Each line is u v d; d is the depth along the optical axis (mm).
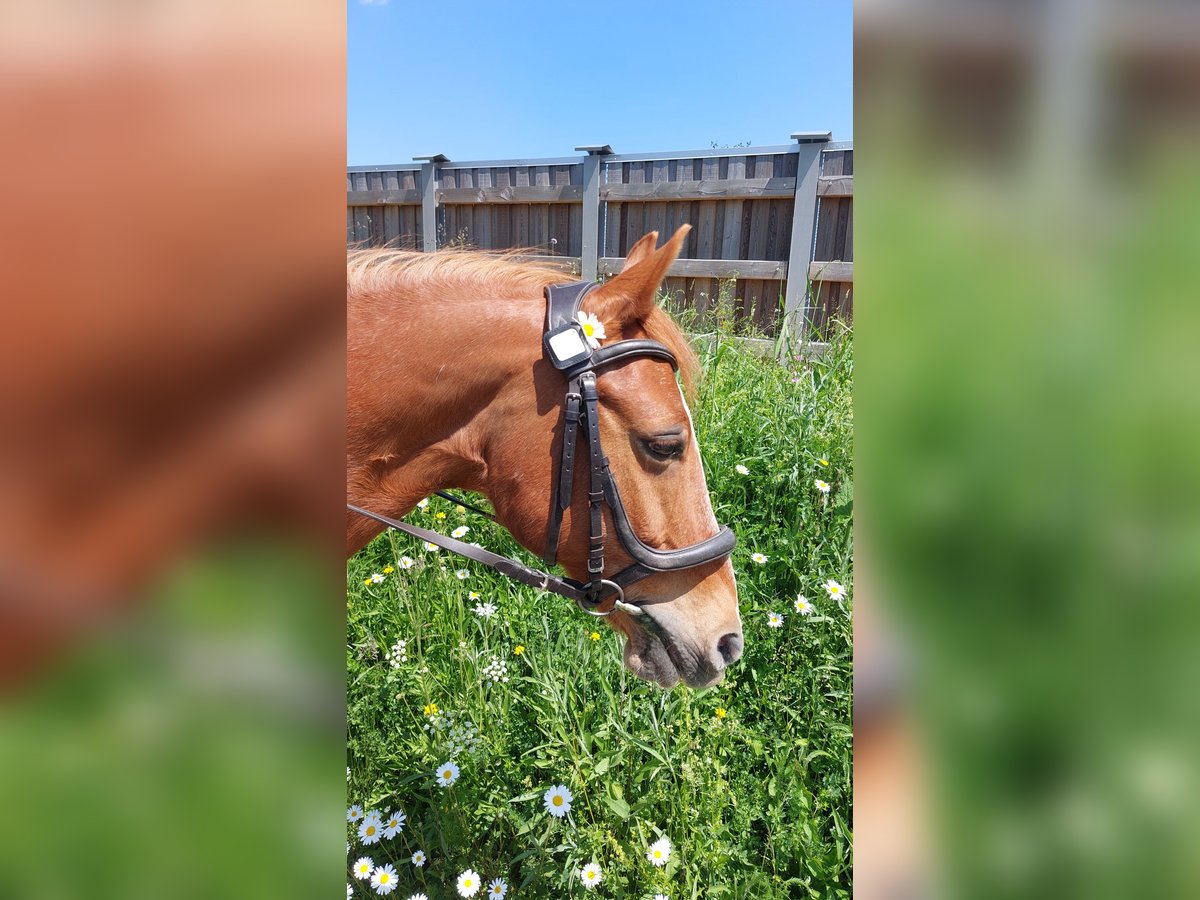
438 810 2010
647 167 6152
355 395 1557
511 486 1610
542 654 2428
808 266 5672
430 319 1578
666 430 1561
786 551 2848
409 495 1660
